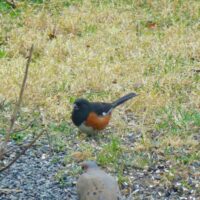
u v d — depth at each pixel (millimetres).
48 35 15797
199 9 17016
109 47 15102
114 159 10930
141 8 17234
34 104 12711
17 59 14477
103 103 11766
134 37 15578
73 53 14820
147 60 14453
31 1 17562
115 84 13508
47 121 12195
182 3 17312
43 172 10656
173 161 10945
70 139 11664
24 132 11766
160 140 11531
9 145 11359
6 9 17141
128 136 11719
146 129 11875
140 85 13438
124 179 10414
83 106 11484
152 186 10328
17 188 10234
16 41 15273
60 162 10938
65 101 12836
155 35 15703
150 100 12734
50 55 14781
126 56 14695
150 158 11016
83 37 15680
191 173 10664
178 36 15555
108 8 17047
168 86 13398
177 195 10164
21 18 16641
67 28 16094
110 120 12195
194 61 14453
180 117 12133
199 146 11375
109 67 14109
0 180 10430
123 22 16406
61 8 17203
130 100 12734
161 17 16734
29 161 10953
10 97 12883
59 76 13766
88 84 13500
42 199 10000
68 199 10016
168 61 14406
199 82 13586
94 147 11414
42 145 11414
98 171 8883
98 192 8453
